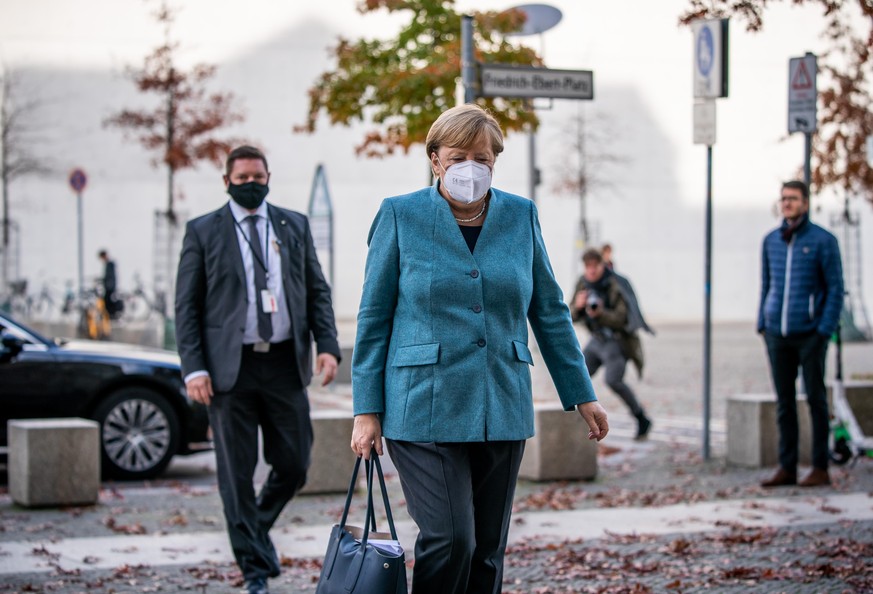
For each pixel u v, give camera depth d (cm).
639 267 7662
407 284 780
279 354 1154
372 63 3403
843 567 1243
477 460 790
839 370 2045
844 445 2022
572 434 1936
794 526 1492
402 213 792
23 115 6638
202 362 1138
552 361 822
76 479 1744
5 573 1281
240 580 1247
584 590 1173
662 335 6159
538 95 2180
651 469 2058
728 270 7825
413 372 770
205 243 1153
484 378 771
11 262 6638
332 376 1176
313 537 1482
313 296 1192
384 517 1642
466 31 2144
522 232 803
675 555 1331
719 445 2369
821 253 1750
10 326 2050
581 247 6900
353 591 746
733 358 4666
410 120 3170
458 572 761
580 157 7238
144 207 6881
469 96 2145
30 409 1995
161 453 2052
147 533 1524
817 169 2812
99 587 1220
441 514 757
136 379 2047
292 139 7081
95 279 5712
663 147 7594
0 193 6625
